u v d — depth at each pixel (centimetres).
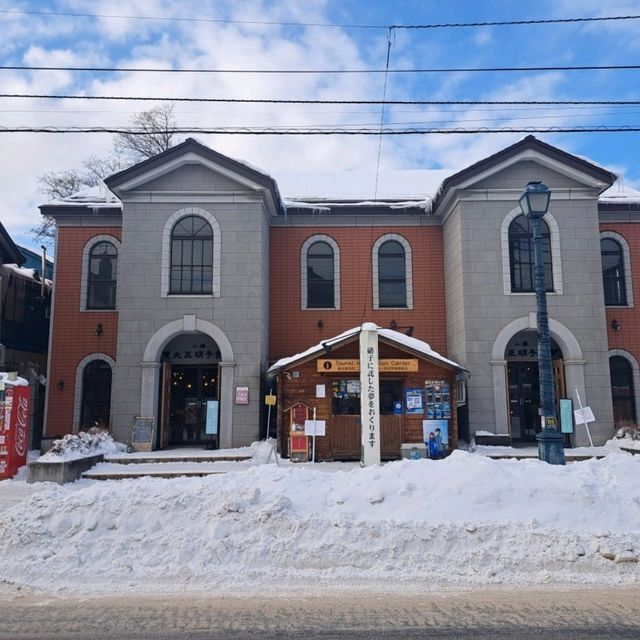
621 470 855
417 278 1891
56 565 653
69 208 1869
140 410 1628
